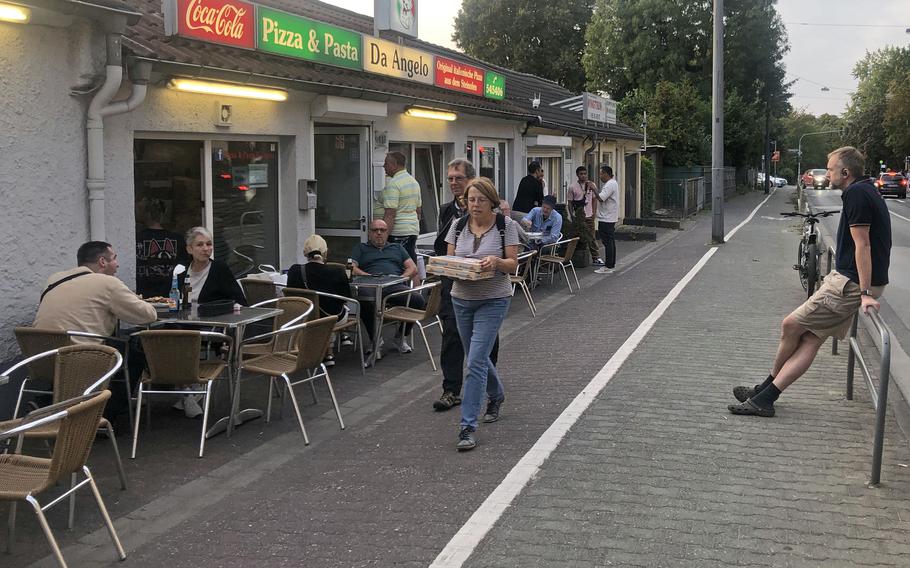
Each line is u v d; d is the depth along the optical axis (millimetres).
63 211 6594
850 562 4020
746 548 4172
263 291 8180
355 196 11781
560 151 20703
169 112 7867
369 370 8430
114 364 4887
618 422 6176
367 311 9000
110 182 7242
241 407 7133
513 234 5930
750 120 49344
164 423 6668
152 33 7832
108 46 6559
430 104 12109
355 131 11633
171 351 5793
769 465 5293
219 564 4254
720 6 20281
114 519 4875
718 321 10172
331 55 9922
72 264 6703
